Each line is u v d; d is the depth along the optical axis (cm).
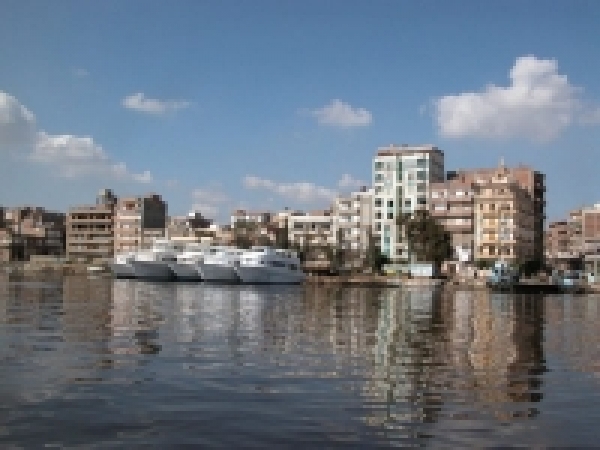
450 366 3052
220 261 16000
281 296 10662
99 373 2641
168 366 2847
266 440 1739
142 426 1852
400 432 1839
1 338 3741
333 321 5647
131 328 4488
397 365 3041
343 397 2275
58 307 6562
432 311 7481
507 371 2942
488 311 7875
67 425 1845
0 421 1875
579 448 1730
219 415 1984
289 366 2928
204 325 4881
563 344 4159
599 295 14875
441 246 18625
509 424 1953
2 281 15188
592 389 2536
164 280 17112
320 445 1705
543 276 18375
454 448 1702
